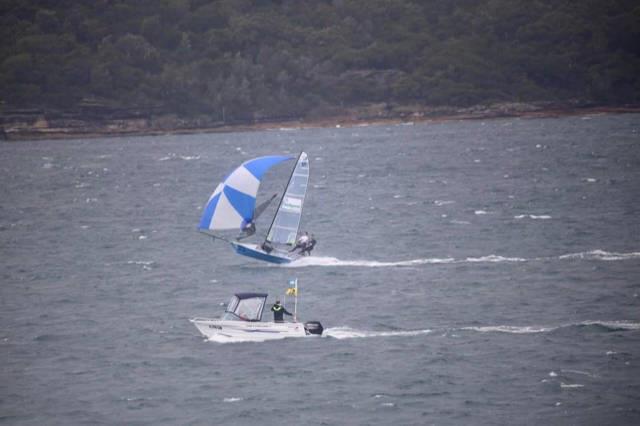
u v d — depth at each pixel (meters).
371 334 159.00
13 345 159.00
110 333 164.62
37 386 137.75
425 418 121.81
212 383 136.25
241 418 123.56
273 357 146.62
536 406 124.50
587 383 131.88
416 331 160.38
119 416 125.56
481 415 122.25
